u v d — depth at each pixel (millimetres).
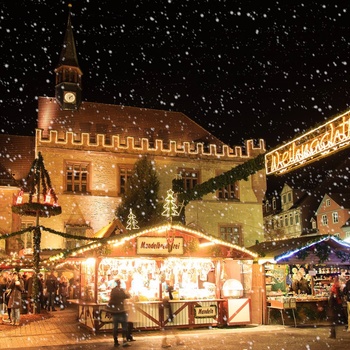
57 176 32719
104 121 38094
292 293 18719
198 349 11969
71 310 24734
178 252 16500
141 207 31172
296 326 16547
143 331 15680
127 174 34656
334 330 13492
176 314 16188
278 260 16641
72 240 32000
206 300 16469
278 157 13289
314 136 11633
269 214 76688
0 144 35938
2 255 27703
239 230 36156
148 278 17547
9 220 31234
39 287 23109
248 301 17125
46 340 13945
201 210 35500
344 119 10555
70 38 39750
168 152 35781
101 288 16656
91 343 13383
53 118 36781
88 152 33844
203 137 40438
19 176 34531
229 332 15266
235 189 37094
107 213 33281
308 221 67312
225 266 18375
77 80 38625
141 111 40125
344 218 59938
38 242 21531
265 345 12367
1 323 18250
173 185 31875
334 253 17953
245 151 37875
